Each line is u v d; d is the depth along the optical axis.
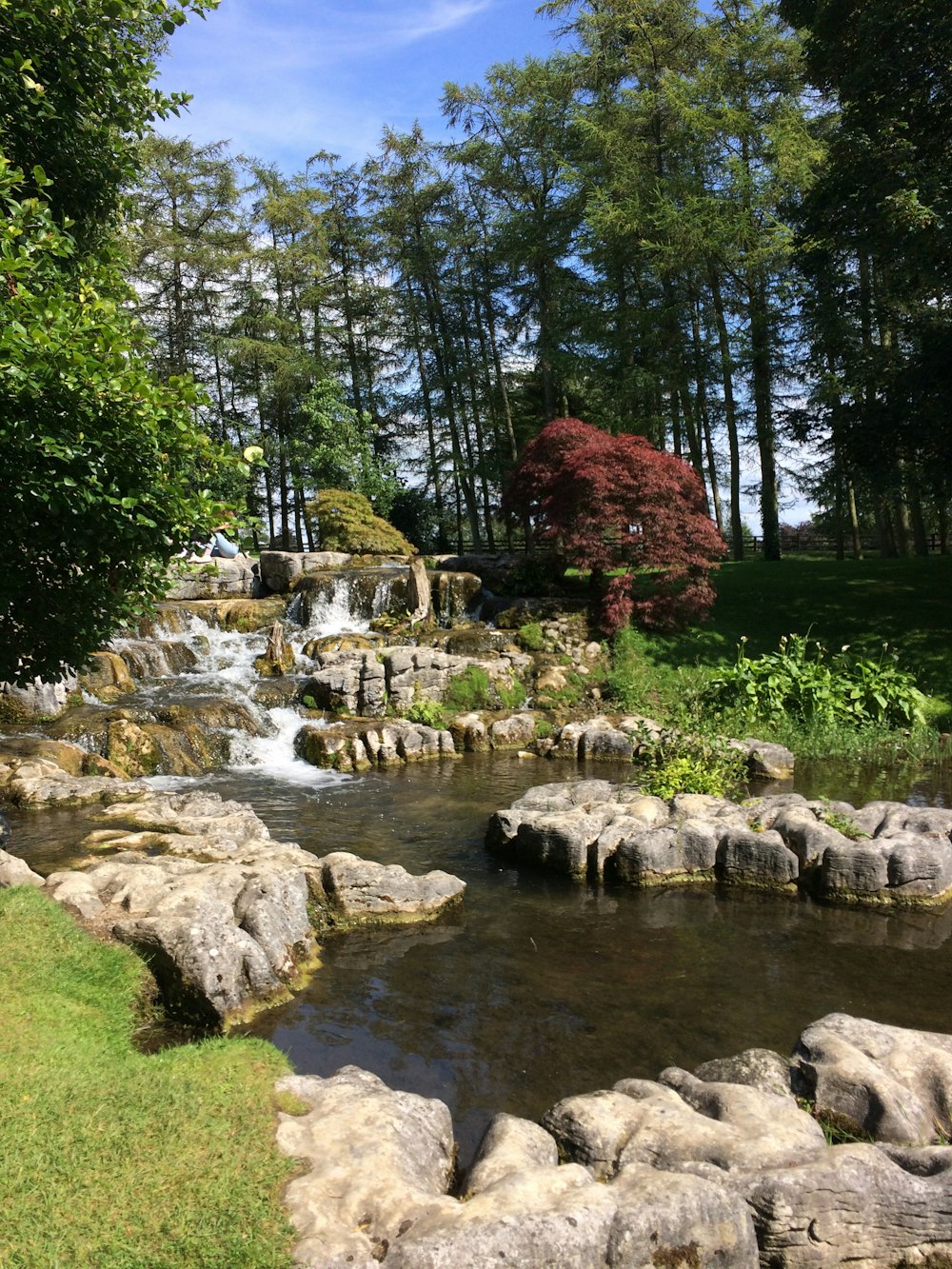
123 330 6.98
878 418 19.72
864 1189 3.65
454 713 17.19
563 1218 3.30
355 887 7.89
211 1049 4.80
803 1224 3.58
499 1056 5.57
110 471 6.38
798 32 26.56
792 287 25.44
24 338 5.61
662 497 20.30
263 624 21.52
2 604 6.56
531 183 31.53
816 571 24.58
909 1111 4.44
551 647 19.64
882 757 14.96
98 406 6.04
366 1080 4.70
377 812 11.78
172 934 6.03
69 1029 5.04
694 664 19.45
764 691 16.97
